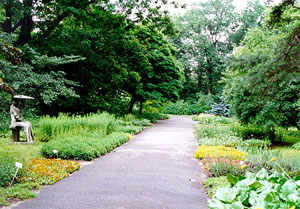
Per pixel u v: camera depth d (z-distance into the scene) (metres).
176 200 4.58
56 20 15.88
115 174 6.18
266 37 20.64
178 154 8.88
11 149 8.32
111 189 5.07
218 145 10.49
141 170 6.59
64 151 7.69
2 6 13.13
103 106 19.77
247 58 8.36
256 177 3.60
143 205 4.29
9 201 4.31
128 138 12.30
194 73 52.91
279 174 3.64
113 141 10.16
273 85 7.24
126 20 13.33
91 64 17.06
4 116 9.23
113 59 17.92
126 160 7.76
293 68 7.00
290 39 7.16
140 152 9.09
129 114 22.03
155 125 21.06
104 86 17.89
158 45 25.23
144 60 20.67
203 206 4.34
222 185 5.09
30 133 10.09
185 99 50.16
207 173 6.47
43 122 10.56
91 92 17.81
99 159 7.89
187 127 19.97
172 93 25.61
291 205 2.68
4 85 4.95
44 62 13.02
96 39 17.77
